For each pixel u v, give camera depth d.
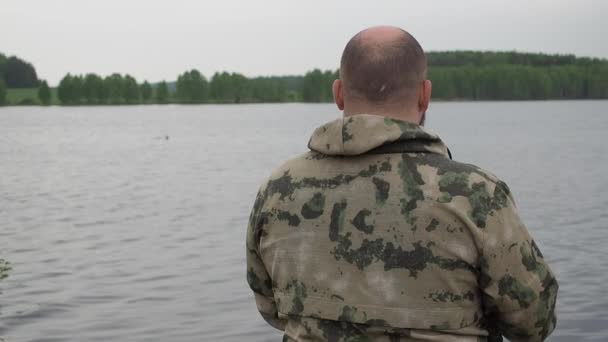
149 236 13.80
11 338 7.52
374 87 2.35
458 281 2.21
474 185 2.24
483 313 2.32
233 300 8.93
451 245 2.21
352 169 2.34
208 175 27.47
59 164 33.12
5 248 12.67
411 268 2.22
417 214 2.23
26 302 8.91
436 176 2.26
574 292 9.22
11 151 42.47
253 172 28.62
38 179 26.22
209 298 9.04
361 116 2.32
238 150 42.50
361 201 2.30
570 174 26.08
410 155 2.30
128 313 8.41
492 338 2.41
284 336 2.47
